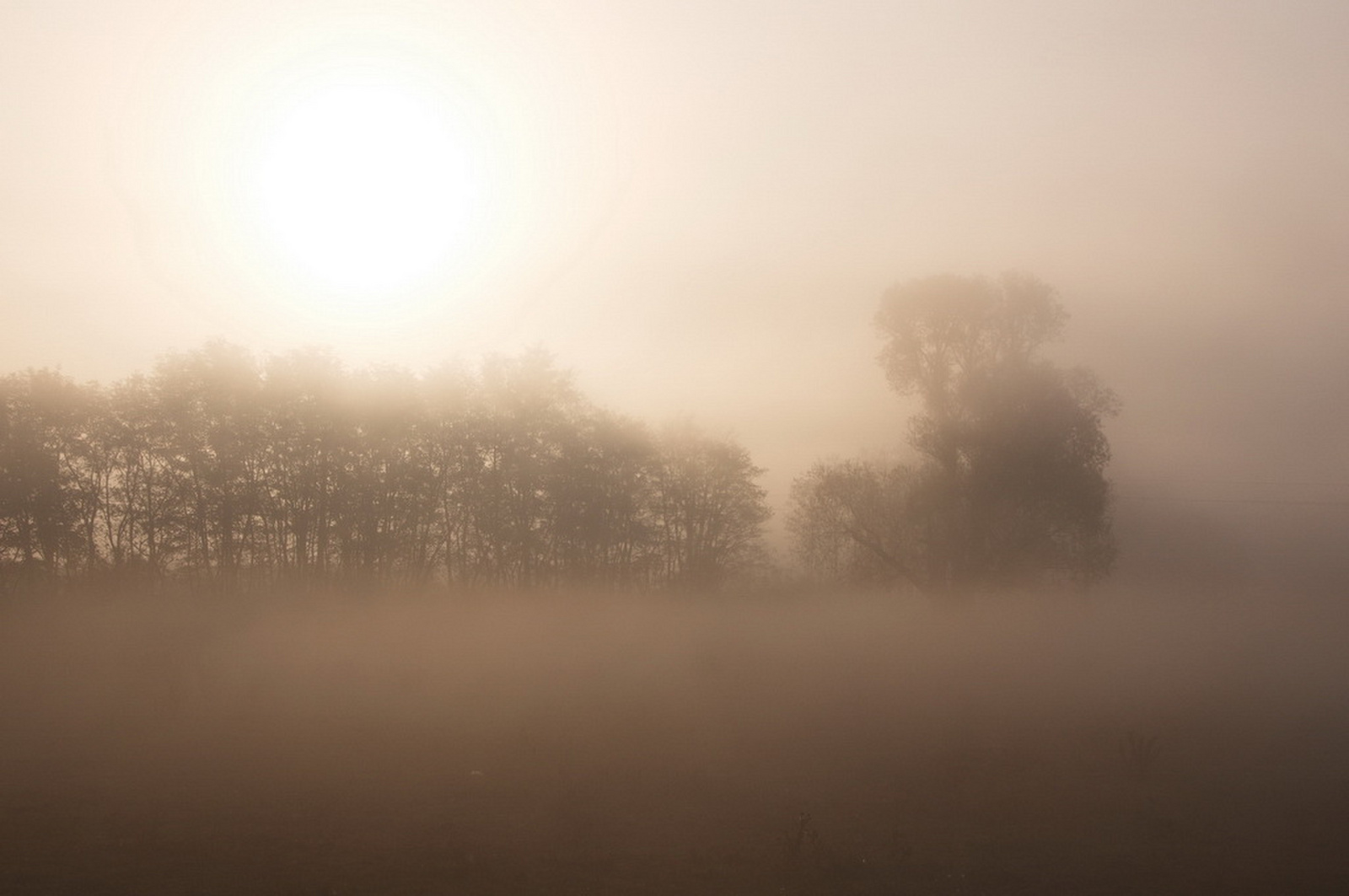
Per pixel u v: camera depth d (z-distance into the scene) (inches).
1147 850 576.7
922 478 2087.8
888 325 2162.9
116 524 2027.6
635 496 2487.7
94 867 510.6
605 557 2425.0
